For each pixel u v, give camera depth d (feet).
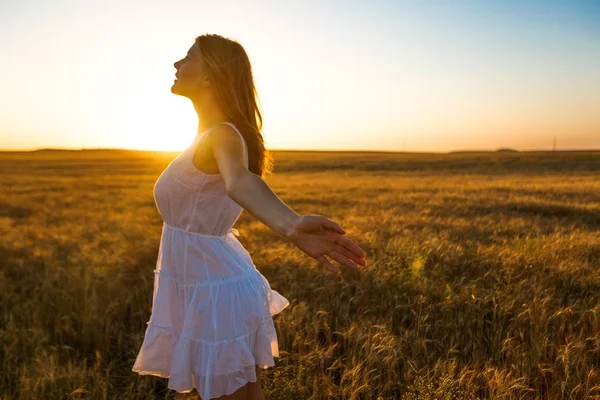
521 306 14.49
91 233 31.81
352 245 4.58
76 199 59.72
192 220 6.34
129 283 18.88
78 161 229.04
